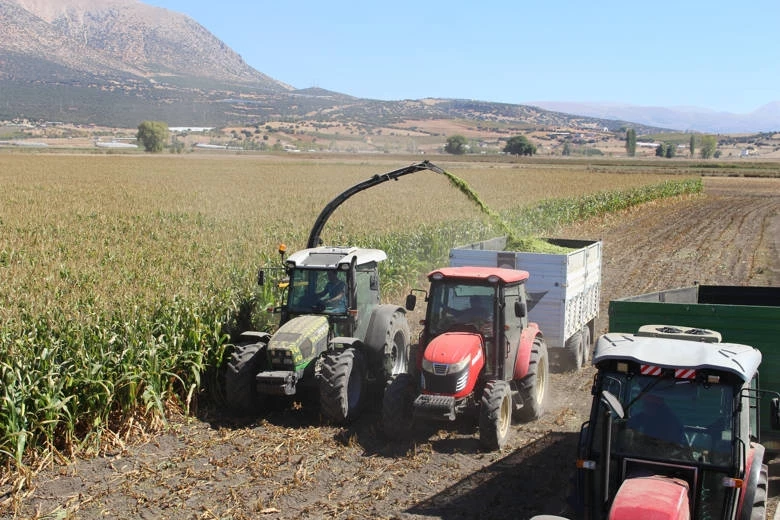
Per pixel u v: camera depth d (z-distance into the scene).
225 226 29.42
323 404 10.90
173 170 80.56
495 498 8.66
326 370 10.89
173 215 33.44
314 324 11.60
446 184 62.81
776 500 8.45
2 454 9.34
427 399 9.90
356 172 81.75
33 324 11.75
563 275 13.03
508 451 10.13
